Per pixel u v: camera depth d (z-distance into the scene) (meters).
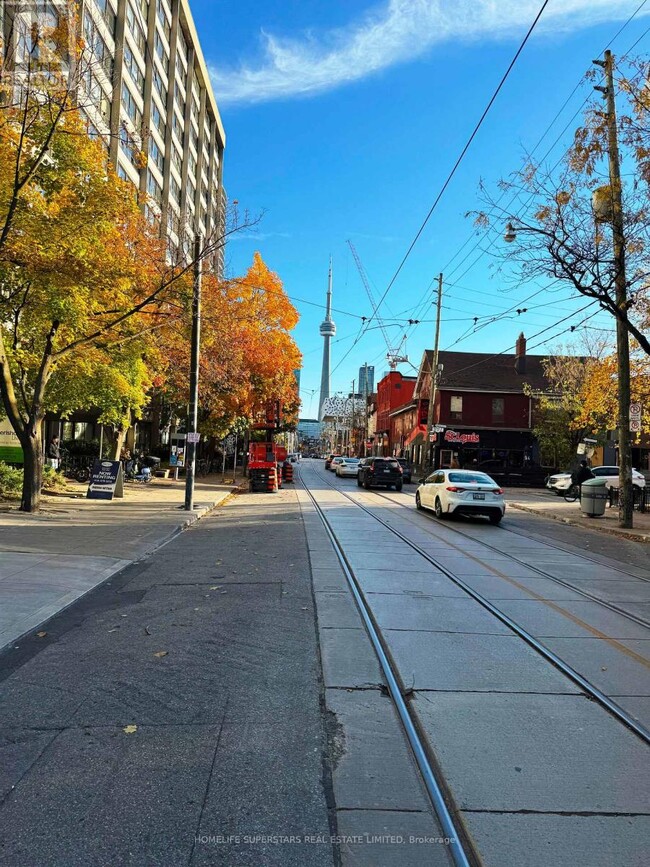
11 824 3.08
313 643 5.94
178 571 9.40
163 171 45.91
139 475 27.94
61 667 5.28
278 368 32.44
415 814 3.23
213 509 19.53
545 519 19.41
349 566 9.78
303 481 38.25
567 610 7.46
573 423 28.86
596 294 13.56
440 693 4.81
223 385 27.34
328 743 3.98
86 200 13.39
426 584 8.64
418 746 3.95
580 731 4.22
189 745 3.91
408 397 70.56
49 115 12.53
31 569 9.00
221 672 5.18
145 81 40.84
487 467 40.69
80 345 16.00
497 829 3.10
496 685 5.00
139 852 2.88
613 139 13.32
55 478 22.31
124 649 5.75
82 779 3.50
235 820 3.14
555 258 13.02
